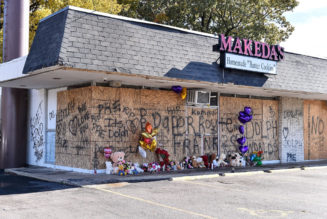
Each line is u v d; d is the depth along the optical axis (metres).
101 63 11.51
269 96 19.67
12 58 17.47
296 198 9.61
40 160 17.48
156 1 33.97
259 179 13.30
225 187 11.34
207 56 14.43
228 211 7.99
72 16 11.48
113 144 14.43
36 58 11.96
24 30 17.78
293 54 17.88
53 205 8.53
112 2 27.75
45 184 11.93
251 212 7.92
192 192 10.34
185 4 33.16
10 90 17.95
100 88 14.25
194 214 7.68
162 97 15.82
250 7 34.00
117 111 14.60
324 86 18.47
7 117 17.97
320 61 19.09
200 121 16.94
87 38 11.52
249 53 15.15
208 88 16.14
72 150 14.99
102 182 11.93
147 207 8.32
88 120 14.11
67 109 15.45
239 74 15.14
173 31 13.82
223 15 35.91
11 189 10.93
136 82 14.31
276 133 19.72
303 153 20.81
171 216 7.49
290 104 20.23
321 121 22.12
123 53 12.12
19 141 17.98
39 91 17.72
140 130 15.12
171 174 14.11
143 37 12.84
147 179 12.80
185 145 16.36
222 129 17.66
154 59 12.79
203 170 15.59
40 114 17.58
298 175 14.62
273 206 8.57
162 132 15.71
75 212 7.83
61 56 10.79
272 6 35.34
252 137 18.70
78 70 11.27
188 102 16.38
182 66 13.45
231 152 17.88
